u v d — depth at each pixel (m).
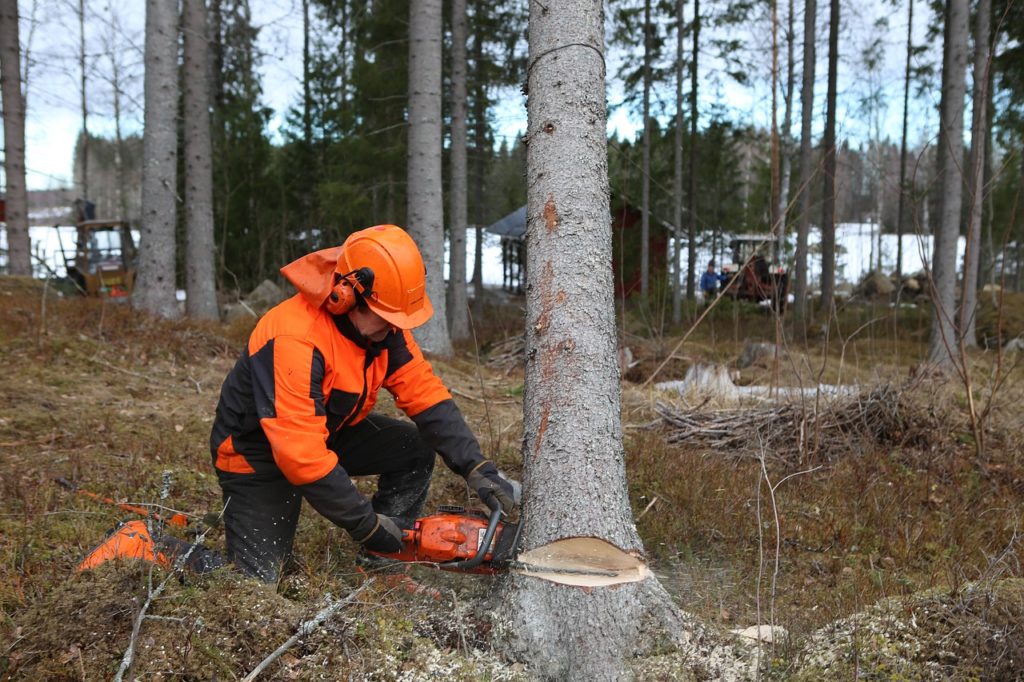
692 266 18.00
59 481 3.56
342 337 2.46
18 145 12.59
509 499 2.65
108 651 1.97
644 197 15.50
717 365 6.88
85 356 6.10
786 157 16.19
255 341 2.44
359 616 2.33
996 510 4.24
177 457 4.14
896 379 5.88
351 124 16.42
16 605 2.32
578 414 2.52
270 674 2.05
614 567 2.45
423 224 9.18
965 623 2.38
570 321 2.56
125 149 34.50
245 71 20.70
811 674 2.27
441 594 2.70
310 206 19.38
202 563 2.50
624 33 16.78
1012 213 4.86
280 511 2.60
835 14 16.50
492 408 6.09
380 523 2.50
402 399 2.74
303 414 2.33
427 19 9.02
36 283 9.59
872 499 4.21
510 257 26.27
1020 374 7.19
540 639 2.35
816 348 9.98
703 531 3.72
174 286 9.77
